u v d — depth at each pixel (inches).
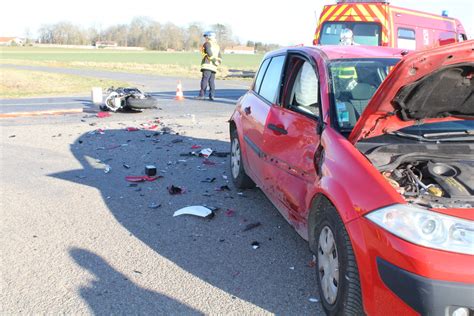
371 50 205.2
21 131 424.5
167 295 155.0
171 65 2033.7
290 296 155.3
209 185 272.7
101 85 990.4
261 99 233.0
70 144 374.6
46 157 334.0
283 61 220.1
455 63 128.5
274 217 224.5
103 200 246.2
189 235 203.2
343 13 490.6
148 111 563.5
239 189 263.3
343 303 131.8
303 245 193.9
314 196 151.6
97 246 191.5
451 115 158.1
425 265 111.0
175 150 356.5
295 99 196.7
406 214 117.4
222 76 1366.9
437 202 122.1
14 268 172.6
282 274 169.8
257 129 223.1
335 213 138.4
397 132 159.5
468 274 110.0
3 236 200.4
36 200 245.3
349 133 156.2
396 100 139.5
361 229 124.9
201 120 497.0
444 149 150.0
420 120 155.1
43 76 1214.9
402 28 491.5
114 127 447.8
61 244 193.0
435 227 114.5
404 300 114.0
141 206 238.1
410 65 125.8
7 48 4756.4
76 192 258.7
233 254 185.5
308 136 170.2
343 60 185.2
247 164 245.4
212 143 382.0
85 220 219.0
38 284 161.5
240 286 161.2
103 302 150.7
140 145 372.2
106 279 165.0
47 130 430.3
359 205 127.3
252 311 146.4
